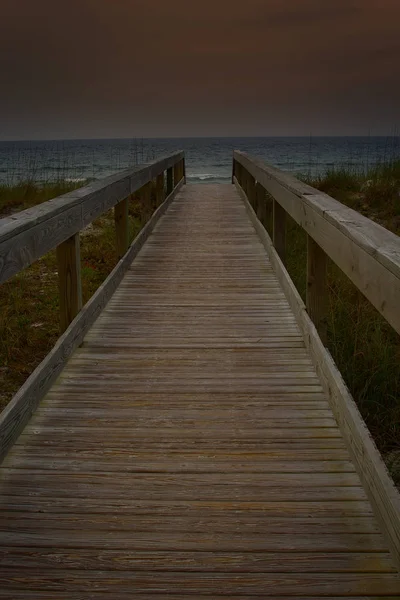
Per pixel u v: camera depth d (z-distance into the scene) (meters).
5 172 28.05
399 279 1.69
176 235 7.77
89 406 2.98
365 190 10.69
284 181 4.62
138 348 3.81
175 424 2.79
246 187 10.90
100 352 3.74
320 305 3.64
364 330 4.68
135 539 1.98
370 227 2.38
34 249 2.74
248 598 1.73
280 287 5.28
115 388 3.20
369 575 1.81
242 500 2.20
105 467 2.42
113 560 1.88
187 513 2.12
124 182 5.37
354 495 2.22
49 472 2.38
